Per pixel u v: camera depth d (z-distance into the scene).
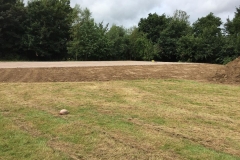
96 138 3.89
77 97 6.88
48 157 3.23
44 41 35.41
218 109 5.82
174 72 12.68
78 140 3.81
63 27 38.22
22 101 6.38
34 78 10.45
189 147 3.61
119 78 10.78
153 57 40.75
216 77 10.85
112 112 5.42
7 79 10.17
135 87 8.57
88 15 38.19
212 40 36.41
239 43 32.47
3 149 3.47
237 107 6.04
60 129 4.29
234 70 10.98
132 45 41.75
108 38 39.44
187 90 8.14
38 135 4.01
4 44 33.94
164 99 6.81
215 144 3.75
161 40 42.16
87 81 9.98
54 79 10.34
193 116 5.21
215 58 35.84
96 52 37.47
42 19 35.94
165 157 3.27
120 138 3.91
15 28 34.78
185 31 43.62
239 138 4.01
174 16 53.97
